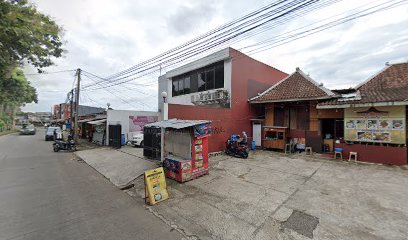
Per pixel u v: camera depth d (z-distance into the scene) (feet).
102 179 26.22
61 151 47.65
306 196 19.11
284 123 45.68
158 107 71.87
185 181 23.68
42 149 51.06
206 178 25.02
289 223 14.28
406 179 24.07
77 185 23.29
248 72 48.62
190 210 16.58
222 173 27.07
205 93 49.62
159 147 32.27
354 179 24.18
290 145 42.04
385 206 16.89
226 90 44.50
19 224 14.06
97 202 18.34
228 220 14.83
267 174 26.45
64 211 16.31
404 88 34.04
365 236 12.66
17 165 32.91
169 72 63.62
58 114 169.68
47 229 13.46
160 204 17.81
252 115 49.37
